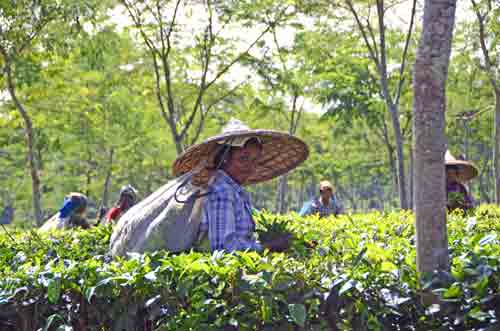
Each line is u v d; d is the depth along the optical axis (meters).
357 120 25.80
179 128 27.02
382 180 49.94
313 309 3.18
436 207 3.19
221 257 3.59
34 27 13.26
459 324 3.11
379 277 3.22
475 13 16.23
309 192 60.34
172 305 3.39
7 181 36.06
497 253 3.24
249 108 22.97
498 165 17.84
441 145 3.19
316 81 23.47
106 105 25.03
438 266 3.18
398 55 22.58
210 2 15.84
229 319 3.26
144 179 41.66
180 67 20.98
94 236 6.34
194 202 4.46
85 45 14.12
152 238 4.47
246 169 4.68
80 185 34.16
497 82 17.62
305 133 34.75
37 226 15.58
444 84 3.20
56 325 3.64
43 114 19.50
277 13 16.14
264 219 5.68
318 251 4.21
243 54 17.36
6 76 14.98
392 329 3.19
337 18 15.90
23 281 3.71
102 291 3.52
